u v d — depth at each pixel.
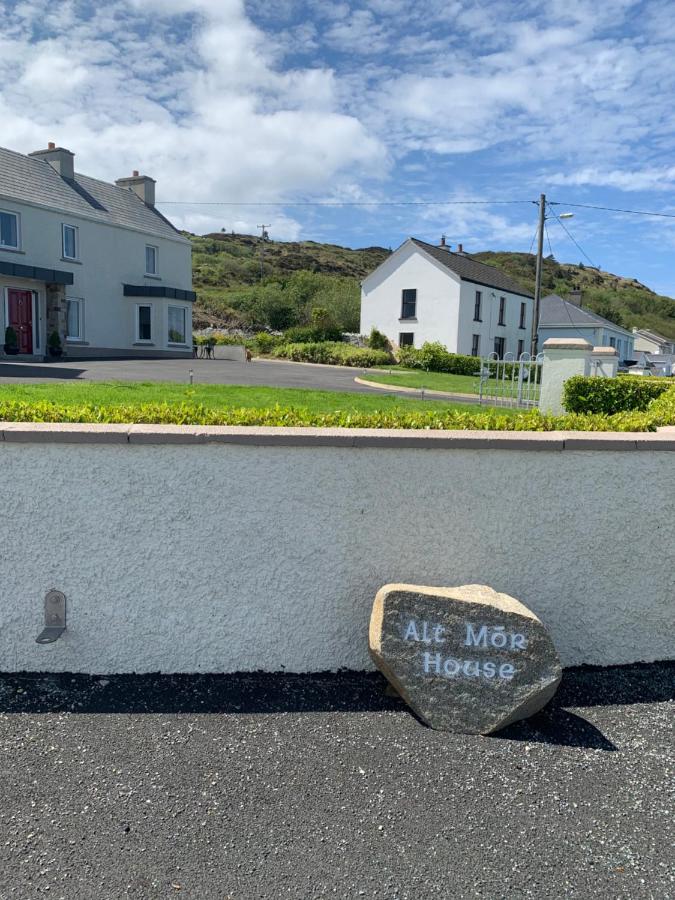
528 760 2.81
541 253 26.73
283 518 3.38
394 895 2.08
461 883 2.14
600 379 10.30
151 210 30.56
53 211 23.78
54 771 2.61
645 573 3.63
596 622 3.64
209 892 2.07
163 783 2.56
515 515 3.51
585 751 2.89
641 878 2.18
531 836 2.35
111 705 3.13
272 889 2.09
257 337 35.22
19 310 22.94
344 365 29.39
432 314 33.25
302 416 4.02
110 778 2.58
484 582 3.54
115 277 26.80
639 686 3.46
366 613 3.49
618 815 2.48
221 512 3.35
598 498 3.54
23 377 13.23
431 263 33.06
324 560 3.43
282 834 2.32
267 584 3.42
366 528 3.43
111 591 3.37
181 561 3.37
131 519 3.32
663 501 3.58
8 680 3.33
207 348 29.62
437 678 3.03
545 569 3.56
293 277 59.69
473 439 3.40
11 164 23.84
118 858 2.19
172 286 29.88
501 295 36.81
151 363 21.78
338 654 3.51
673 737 3.01
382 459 3.39
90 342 25.83
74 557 3.33
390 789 2.58
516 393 15.81
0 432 3.21
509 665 3.04
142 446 3.28
